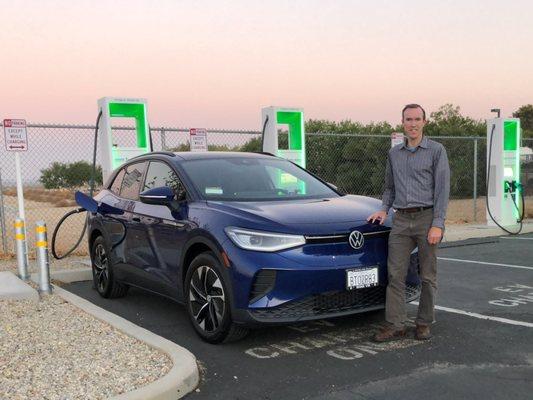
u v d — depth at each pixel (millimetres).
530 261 8758
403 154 4727
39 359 4258
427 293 4785
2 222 9578
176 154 6117
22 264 7234
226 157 6102
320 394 3764
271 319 4379
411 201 4660
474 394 3695
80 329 5035
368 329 5199
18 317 5453
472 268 8250
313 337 5004
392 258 4715
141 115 9531
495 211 13008
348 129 22891
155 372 3938
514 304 6137
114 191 6859
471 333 5062
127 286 6730
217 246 4621
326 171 19609
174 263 5281
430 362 4312
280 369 4246
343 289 4543
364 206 5223
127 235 6141
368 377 4039
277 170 6066
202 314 4910
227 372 4207
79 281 7898
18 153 8078
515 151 12992
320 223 4621
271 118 10656
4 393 3629
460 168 22875
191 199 5281
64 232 13391
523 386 3822
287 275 4391
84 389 3674
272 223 4535
